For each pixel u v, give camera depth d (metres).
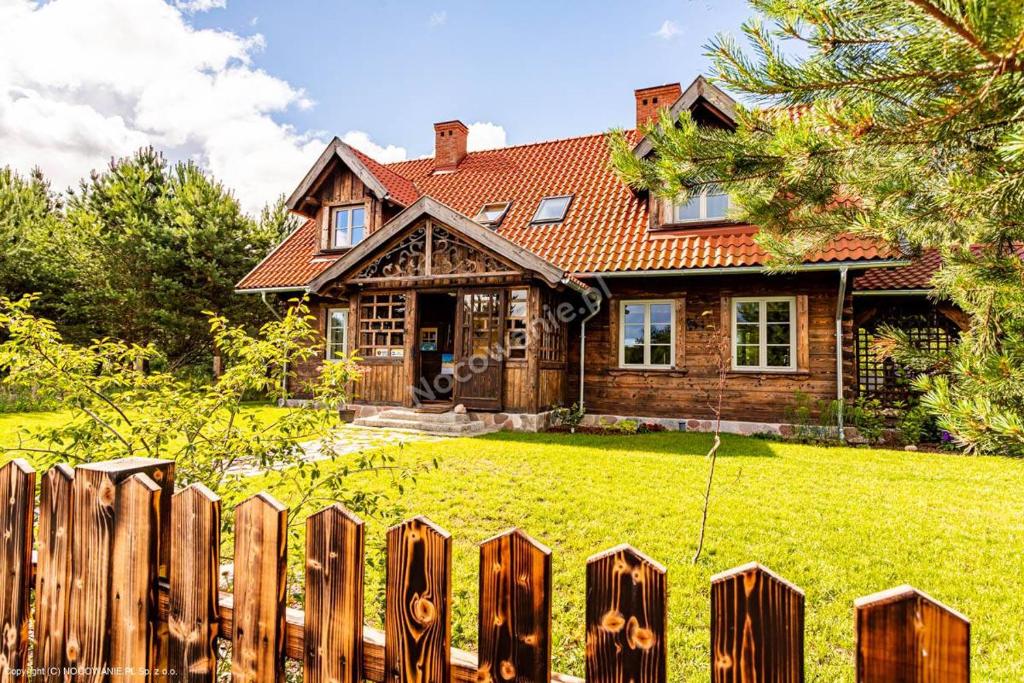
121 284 19.31
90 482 1.63
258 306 21.55
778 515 4.60
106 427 2.92
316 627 1.40
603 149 14.35
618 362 11.12
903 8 2.19
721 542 3.96
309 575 1.42
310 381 3.44
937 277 2.92
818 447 8.39
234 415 3.10
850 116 2.64
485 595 1.28
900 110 2.57
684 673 2.42
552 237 11.83
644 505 4.87
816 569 3.51
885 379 10.89
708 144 3.30
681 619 2.87
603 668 1.16
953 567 3.55
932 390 2.30
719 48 2.78
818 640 2.70
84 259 19.03
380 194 13.46
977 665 2.49
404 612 1.35
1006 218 2.38
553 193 13.30
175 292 19.75
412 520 1.35
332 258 14.25
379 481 5.64
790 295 9.95
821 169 3.02
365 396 11.65
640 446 8.22
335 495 3.12
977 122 2.39
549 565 1.22
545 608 1.22
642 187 3.79
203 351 21.16
